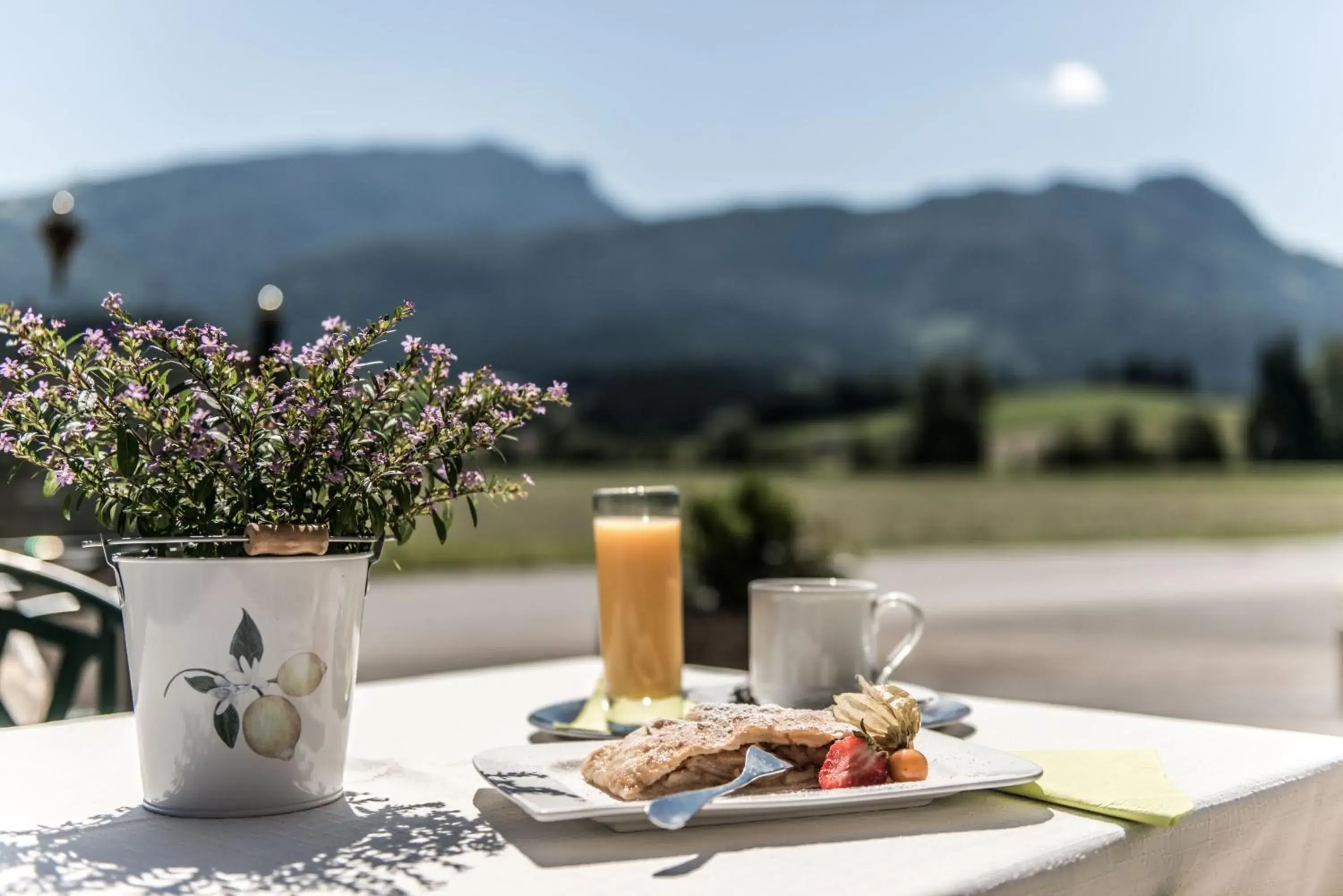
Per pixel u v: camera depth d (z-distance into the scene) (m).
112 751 1.02
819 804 0.73
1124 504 34.25
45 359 0.77
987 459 41.88
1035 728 1.10
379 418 0.83
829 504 31.95
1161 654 8.73
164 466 0.78
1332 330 58.56
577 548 21.25
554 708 1.17
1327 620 11.21
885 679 1.19
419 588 15.12
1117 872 0.72
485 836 0.73
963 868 0.65
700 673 1.57
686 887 0.62
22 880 0.64
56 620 1.71
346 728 0.83
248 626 0.78
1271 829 0.84
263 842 0.72
